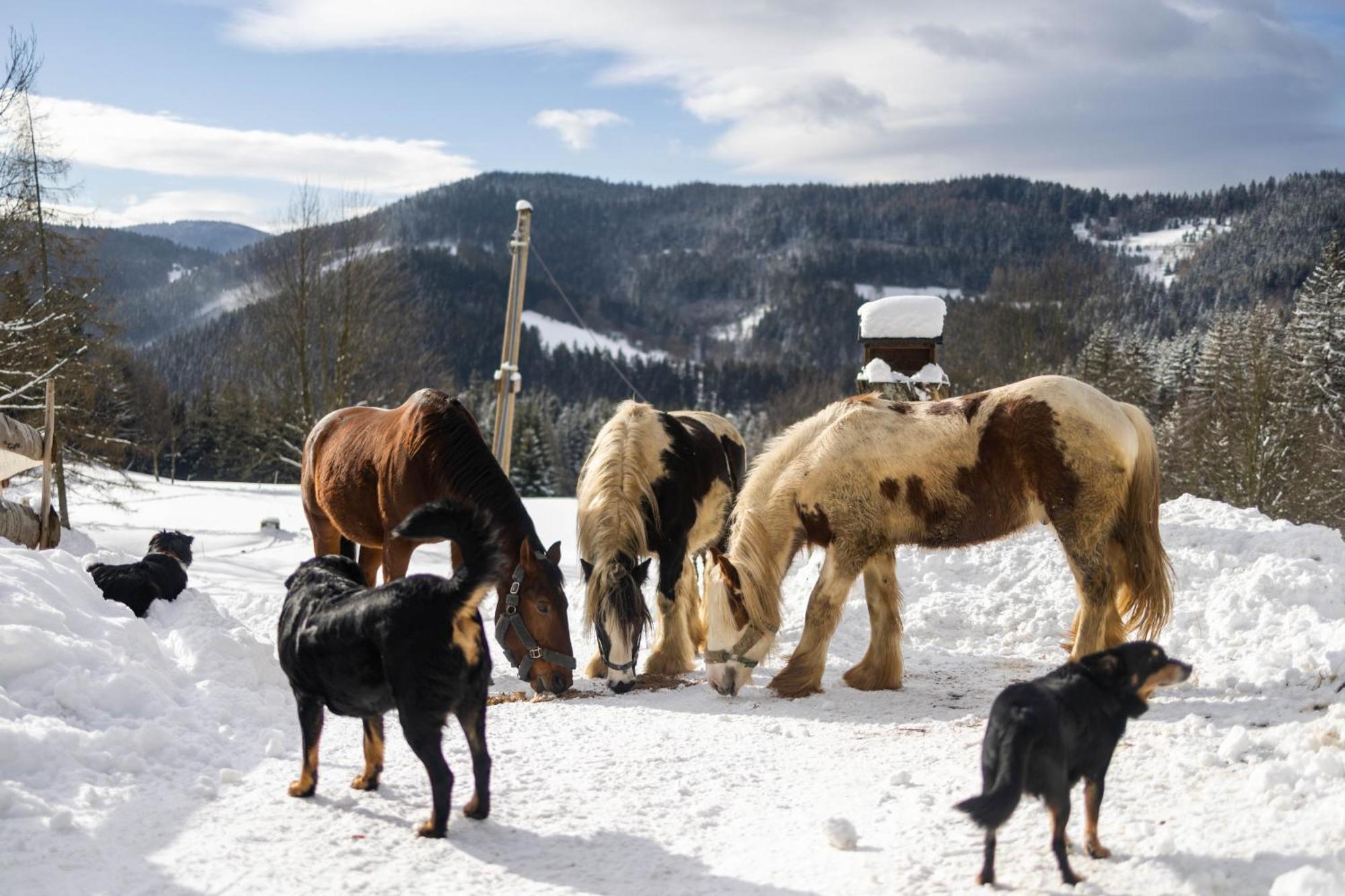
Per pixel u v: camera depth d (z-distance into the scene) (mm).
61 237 24812
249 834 4211
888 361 13539
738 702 7301
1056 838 3578
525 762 5570
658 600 8727
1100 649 6777
